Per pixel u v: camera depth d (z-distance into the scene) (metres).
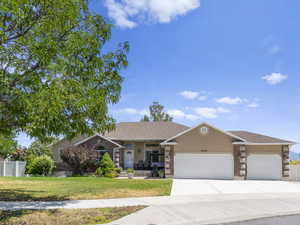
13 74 7.00
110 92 9.20
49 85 7.09
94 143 25.95
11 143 12.56
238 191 14.66
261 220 8.34
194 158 23.22
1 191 13.02
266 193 13.93
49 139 8.45
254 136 25.00
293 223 7.98
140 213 8.59
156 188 14.70
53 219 7.64
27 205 9.59
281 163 22.73
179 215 8.61
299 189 15.82
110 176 23.30
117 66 9.42
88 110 8.05
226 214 8.98
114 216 8.16
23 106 6.70
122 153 27.00
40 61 7.02
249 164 23.06
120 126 29.77
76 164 23.84
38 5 6.88
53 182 17.41
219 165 22.75
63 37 7.87
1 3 5.80
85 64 8.69
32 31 7.14
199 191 14.37
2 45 6.77
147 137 26.56
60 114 7.59
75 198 11.22
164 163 25.11
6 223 7.18
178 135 23.61
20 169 24.34
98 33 8.80
